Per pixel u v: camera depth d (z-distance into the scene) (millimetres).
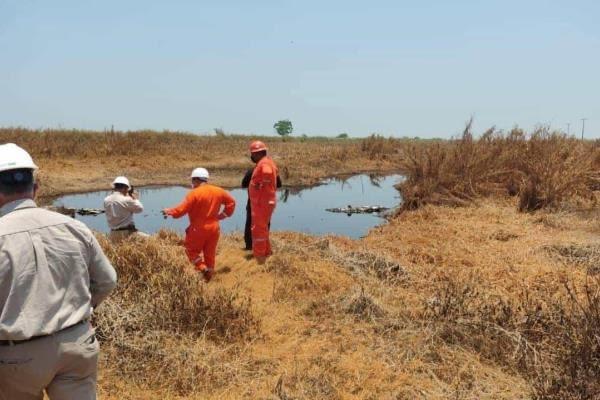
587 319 4812
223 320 5473
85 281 2787
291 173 22766
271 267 7535
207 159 26219
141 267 5879
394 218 12641
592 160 14719
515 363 4777
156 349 4844
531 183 12273
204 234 7129
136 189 18672
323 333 5582
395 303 6367
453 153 14492
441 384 4531
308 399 4301
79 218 13047
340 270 7445
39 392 2713
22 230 2609
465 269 7742
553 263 7934
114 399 4254
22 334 2529
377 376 4691
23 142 22609
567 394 4035
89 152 23297
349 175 24469
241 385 4539
